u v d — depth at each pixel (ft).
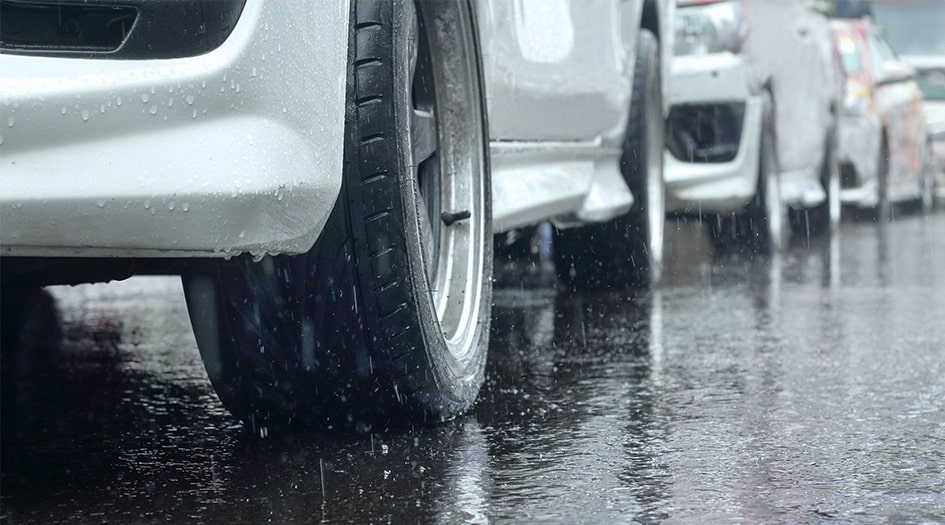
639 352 16.16
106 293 25.53
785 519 8.63
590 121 18.70
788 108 36.01
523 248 25.38
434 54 12.34
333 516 8.84
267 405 11.12
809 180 38.24
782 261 30.66
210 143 8.93
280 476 9.96
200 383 14.65
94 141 8.68
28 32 8.73
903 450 10.61
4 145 8.48
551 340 17.26
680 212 31.89
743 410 12.32
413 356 10.73
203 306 10.73
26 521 8.92
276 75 9.23
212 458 10.63
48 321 20.88
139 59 8.89
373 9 10.42
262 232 9.23
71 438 11.62
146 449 11.06
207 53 9.00
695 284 24.66
